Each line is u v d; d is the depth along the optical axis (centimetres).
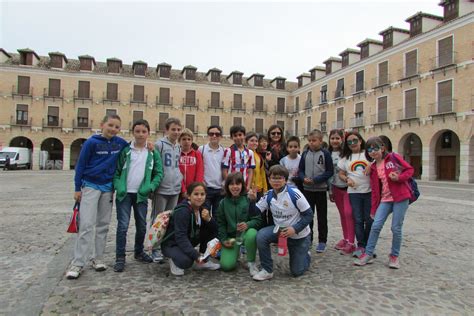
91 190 382
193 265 409
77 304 296
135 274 378
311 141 486
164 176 432
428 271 400
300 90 3972
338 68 3453
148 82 3669
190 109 3797
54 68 3391
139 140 409
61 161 3534
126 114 3594
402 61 2511
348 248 481
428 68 2298
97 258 391
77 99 3444
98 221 394
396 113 2567
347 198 493
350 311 290
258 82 4103
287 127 4172
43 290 325
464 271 402
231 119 3944
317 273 391
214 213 466
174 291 329
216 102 3891
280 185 382
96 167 385
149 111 3666
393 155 422
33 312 279
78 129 3466
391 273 392
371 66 2836
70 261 418
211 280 364
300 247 377
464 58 2064
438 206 993
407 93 2478
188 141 446
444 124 2197
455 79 2123
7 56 3372
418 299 318
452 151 2506
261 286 347
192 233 397
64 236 553
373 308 297
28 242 511
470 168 2056
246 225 392
